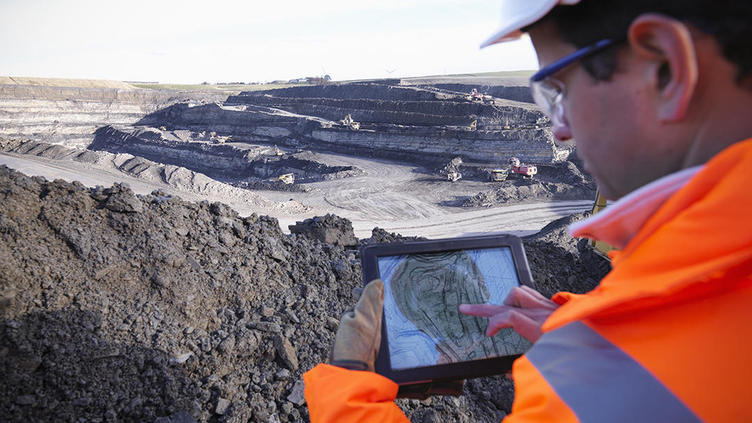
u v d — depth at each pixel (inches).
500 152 2081.7
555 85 20.8
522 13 19.6
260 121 3302.2
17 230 123.6
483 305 38.1
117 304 122.4
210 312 134.4
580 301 20.3
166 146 3117.6
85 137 3740.2
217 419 107.7
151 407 102.9
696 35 16.3
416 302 46.2
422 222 1459.2
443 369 43.4
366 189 1872.5
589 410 16.6
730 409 15.2
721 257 15.6
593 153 20.1
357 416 29.7
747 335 15.9
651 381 16.4
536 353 20.2
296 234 213.8
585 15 18.3
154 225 150.8
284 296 150.3
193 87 6599.4
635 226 19.0
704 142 17.5
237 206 1488.7
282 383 118.8
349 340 37.0
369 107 3161.9
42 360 101.2
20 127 3607.3
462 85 4173.2
